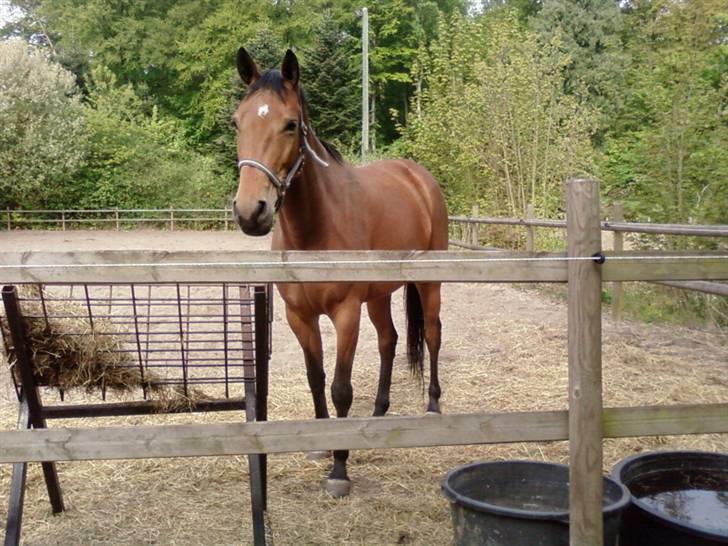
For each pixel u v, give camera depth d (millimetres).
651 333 6789
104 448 2113
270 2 30781
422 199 4621
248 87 3230
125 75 33219
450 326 7410
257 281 2133
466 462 3828
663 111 8164
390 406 4852
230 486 3541
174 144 26625
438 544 2947
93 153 24781
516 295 9516
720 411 2254
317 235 3475
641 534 2406
